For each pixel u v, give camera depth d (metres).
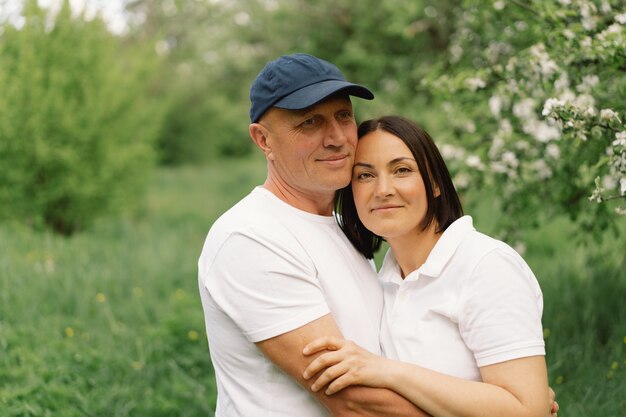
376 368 1.83
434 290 2.00
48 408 3.52
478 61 4.75
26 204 8.51
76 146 8.76
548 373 3.44
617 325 3.86
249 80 11.14
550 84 3.22
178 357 4.09
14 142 8.27
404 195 2.05
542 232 6.37
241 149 23.81
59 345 4.20
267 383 1.99
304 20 8.87
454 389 1.81
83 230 9.02
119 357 4.11
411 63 7.45
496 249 1.92
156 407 3.58
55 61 8.70
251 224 2.00
